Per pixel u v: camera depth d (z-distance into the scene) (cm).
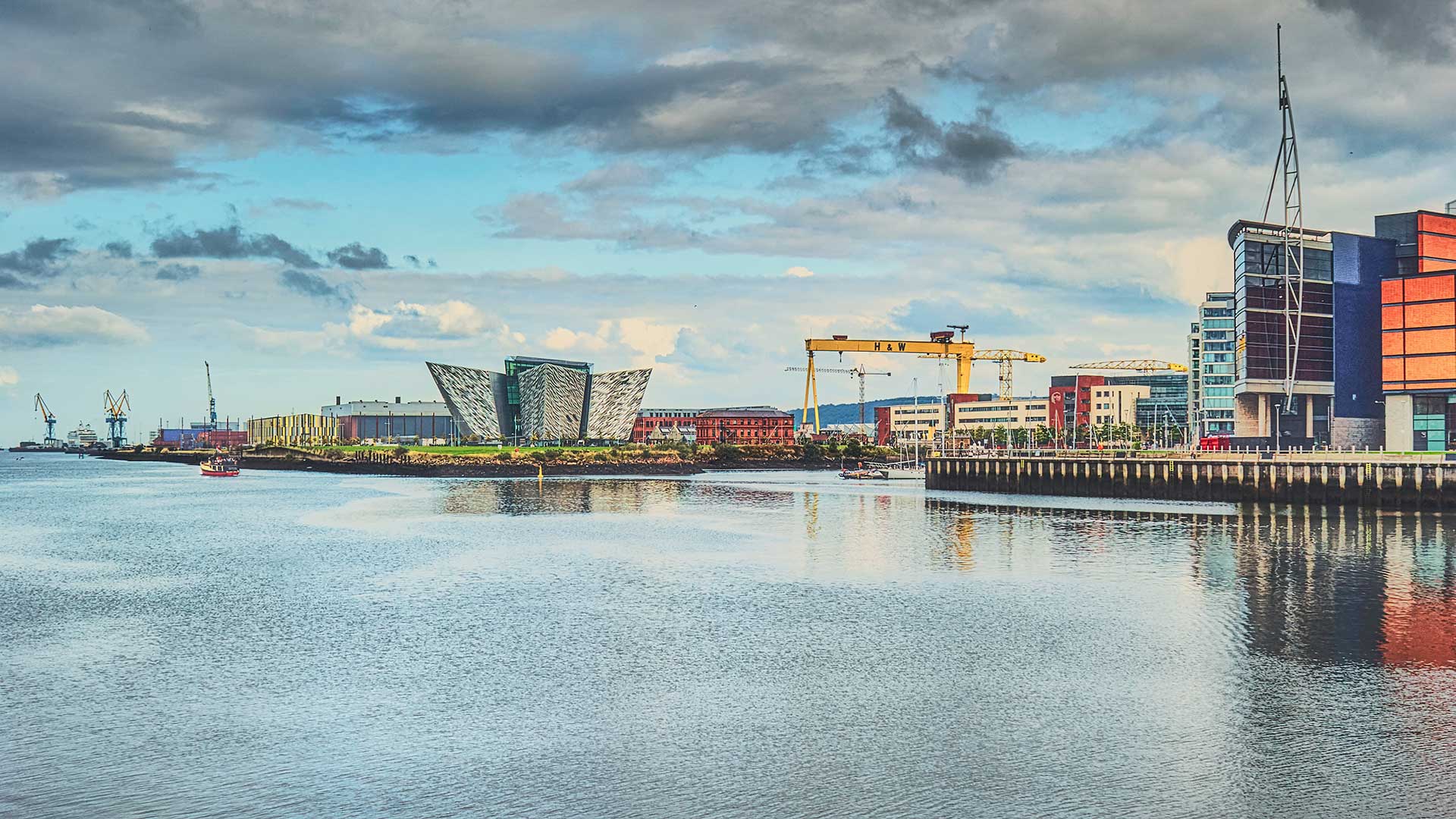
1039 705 4022
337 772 3406
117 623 5766
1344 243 16675
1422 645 4922
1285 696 4094
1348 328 16675
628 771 3394
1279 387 17212
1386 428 14212
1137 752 3500
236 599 6512
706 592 6638
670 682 4412
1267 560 7569
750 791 3222
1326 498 11338
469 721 3922
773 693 4238
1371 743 3556
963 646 4994
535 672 4609
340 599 6481
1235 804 3078
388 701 4194
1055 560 7725
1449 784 3206
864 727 3797
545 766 3447
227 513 13325
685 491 17788
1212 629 5303
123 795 3219
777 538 9700
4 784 3312
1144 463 13125
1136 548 8325
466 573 7575
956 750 3547
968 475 15900
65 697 4278
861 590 6619
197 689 4391
